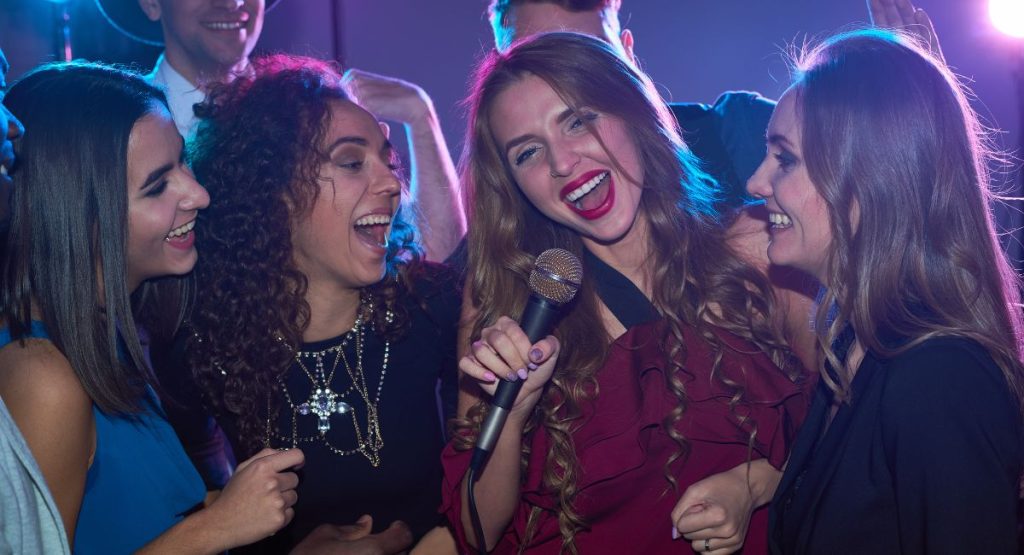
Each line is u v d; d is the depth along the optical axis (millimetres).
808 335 2037
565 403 1938
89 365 1635
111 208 1683
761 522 1936
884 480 1484
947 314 1506
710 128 2896
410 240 2225
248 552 2145
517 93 1912
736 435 1911
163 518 1754
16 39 3584
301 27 4863
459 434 1921
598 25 2838
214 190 2051
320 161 1987
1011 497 1379
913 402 1441
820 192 1597
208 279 2080
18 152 1652
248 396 2055
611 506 1944
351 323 2143
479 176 2049
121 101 1737
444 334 2207
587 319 1983
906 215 1539
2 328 1635
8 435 1302
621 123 1929
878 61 1587
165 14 3244
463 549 1924
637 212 2016
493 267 2047
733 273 1990
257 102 2031
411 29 5219
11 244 1643
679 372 1929
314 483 2104
